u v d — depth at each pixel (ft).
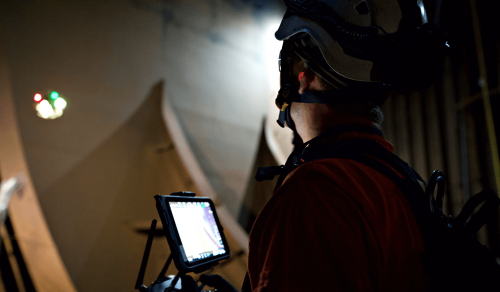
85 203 14.16
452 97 25.61
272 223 1.61
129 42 17.01
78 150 14.38
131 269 14.67
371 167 1.83
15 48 13.33
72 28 15.12
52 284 13.42
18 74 13.24
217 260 3.30
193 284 2.64
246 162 21.31
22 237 13.17
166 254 15.57
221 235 3.64
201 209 3.54
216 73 20.75
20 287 14.26
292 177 1.71
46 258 12.98
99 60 15.75
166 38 18.62
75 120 14.51
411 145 27.78
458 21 25.77
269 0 24.99
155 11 18.40
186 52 19.43
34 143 13.23
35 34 13.99
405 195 1.79
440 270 1.57
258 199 21.61
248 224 20.68
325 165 1.71
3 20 13.23
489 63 23.97
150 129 16.92
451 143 25.41
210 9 21.21
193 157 16.87
